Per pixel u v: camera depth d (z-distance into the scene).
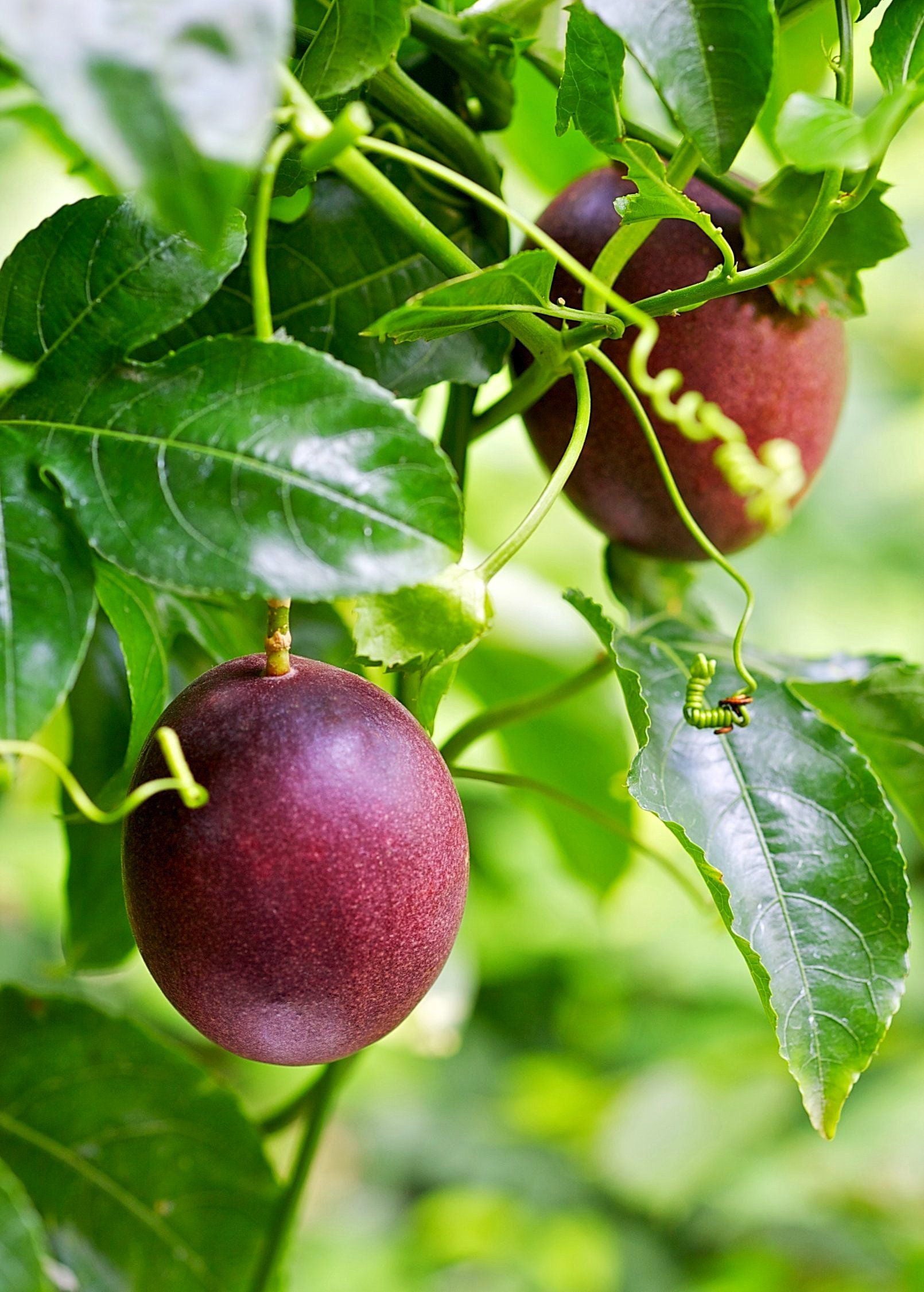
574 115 0.64
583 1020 1.91
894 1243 1.50
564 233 0.70
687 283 0.69
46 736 0.79
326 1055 0.64
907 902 0.68
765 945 0.67
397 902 0.63
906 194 1.63
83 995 0.73
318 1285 1.57
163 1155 0.72
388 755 0.63
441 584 0.64
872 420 1.73
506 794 0.89
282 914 0.62
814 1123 0.67
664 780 0.68
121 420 0.62
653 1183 1.55
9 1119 0.72
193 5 0.57
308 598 0.60
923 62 0.65
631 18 0.61
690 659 0.71
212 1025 0.64
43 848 1.34
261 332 0.62
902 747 0.73
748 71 0.62
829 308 0.70
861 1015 0.67
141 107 0.57
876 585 1.67
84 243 0.63
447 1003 0.85
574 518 1.36
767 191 0.69
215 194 0.57
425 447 0.60
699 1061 1.67
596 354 0.66
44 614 0.61
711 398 0.70
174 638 0.74
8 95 0.71
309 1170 0.73
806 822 0.68
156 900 0.63
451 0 0.71
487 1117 1.86
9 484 0.62
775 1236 1.60
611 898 0.89
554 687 0.74
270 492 0.61
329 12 0.64
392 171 0.69
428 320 0.63
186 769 0.62
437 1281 1.61
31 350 0.63
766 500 0.64
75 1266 0.72
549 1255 1.63
